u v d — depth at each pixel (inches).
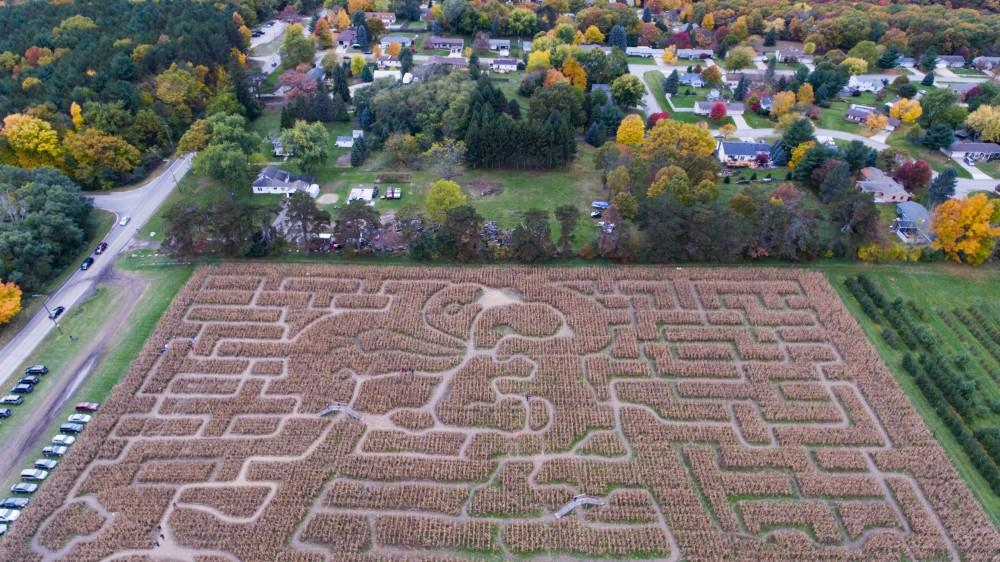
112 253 4114.2
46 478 2758.4
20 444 2891.2
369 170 5147.6
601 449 2896.2
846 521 2620.6
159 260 4057.6
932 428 3006.9
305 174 4940.9
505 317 3617.1
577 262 4062.5
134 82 5876.0
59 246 3912.4
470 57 7017.7
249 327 3535.9
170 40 6309.1
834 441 2945.4
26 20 6756.9
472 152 5034.5
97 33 6451.8
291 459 2856.8
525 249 3934.5
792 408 3093.0
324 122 5935.0
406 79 6451.8
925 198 4722.0
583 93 6003.9
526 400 3132.4
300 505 2662.4
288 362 3326.8
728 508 2664.9
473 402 3125.0
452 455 2878.9
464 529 2583.7
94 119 4960.6
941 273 3964.1
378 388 3184.1
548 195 4781.0
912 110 5807.1
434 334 3511.3
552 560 2501.2
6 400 3065.9
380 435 2950.3
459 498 2694.4
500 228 4333.2
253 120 6028.5
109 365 3297.2
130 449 2878.9
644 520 2635.3
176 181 4916.3
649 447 2906.0
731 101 6496.1
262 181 4749.0
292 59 6958.7
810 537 2586.1
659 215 3946.9
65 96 5265.8
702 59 7741.1
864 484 2758.4
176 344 3412.9
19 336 3454.7
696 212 3951.8
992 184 4990.2
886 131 5885.8
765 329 3560.5
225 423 2992.1
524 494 2706.7
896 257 4037.9
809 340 3499.0
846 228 4109.3
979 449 2861.7
